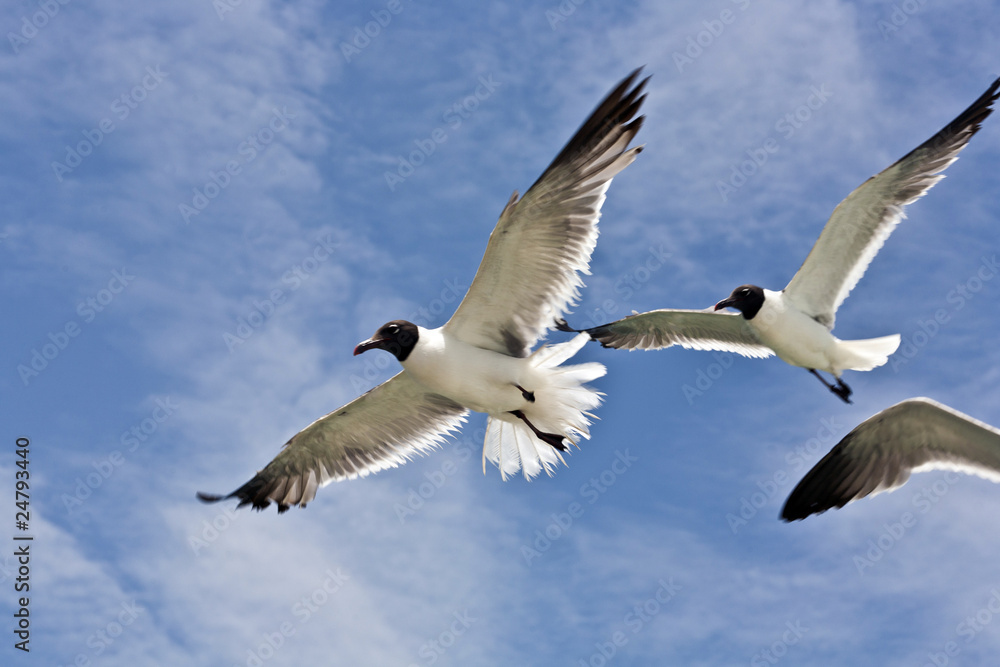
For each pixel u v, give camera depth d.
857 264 9.89
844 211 9.61
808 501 6.96
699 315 11.08
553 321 7.57
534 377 7.73
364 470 9.27
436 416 9.12
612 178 6.82
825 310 10.16
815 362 10.11
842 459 6.90
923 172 9.43
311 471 9.37
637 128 6.67
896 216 9.61
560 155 6.75
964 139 9.38
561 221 7.07
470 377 7.73
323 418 8.98
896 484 6.71
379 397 8.84
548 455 8.29
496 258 7.32
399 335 7.78
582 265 7.13
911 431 6.67
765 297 10.23
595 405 7.84
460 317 7.80
